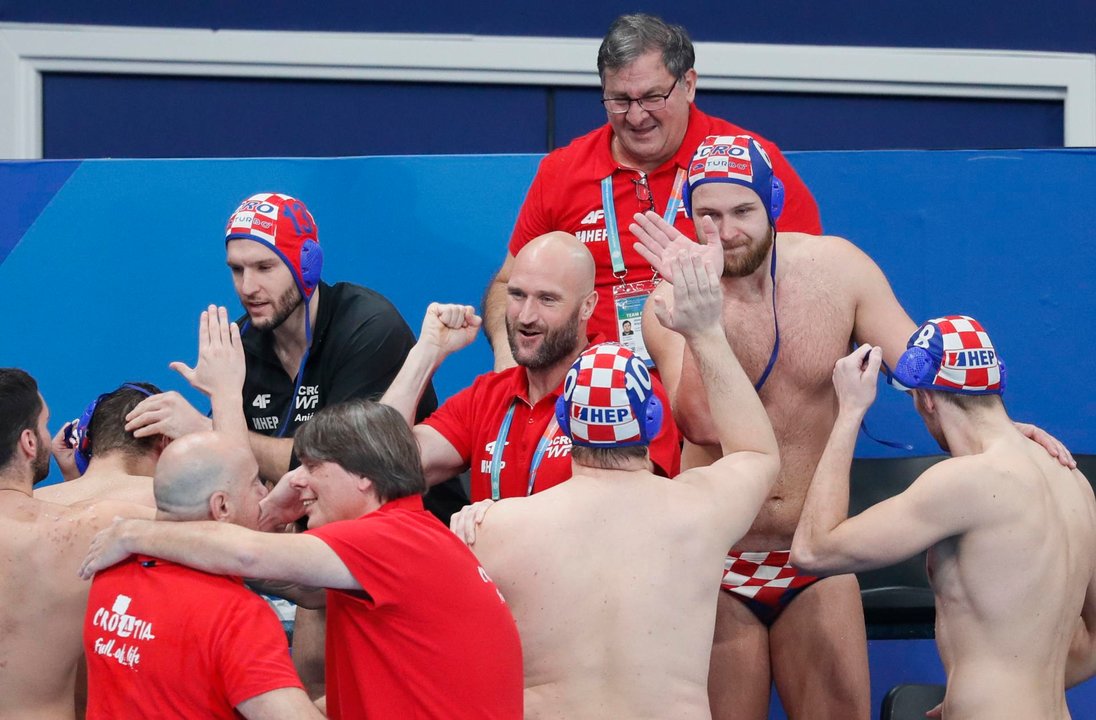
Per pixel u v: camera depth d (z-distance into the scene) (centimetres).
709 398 1235
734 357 1230
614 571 1104
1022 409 1925
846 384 1284
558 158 1711
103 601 1035
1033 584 1228
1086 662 1356
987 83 2808
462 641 1038
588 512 1116
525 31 2764
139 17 2723
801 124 2817
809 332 1394
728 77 2777
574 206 1672
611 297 1650
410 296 1973
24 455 1241
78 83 2742
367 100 2775
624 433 1117
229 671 983
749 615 1434
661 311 1220
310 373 1558
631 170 1647
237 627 994
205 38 2711
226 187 1966
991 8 2794
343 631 1050
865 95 2817
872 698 1677
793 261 1411
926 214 1942
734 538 1157
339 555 1012
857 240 1944
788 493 1412
